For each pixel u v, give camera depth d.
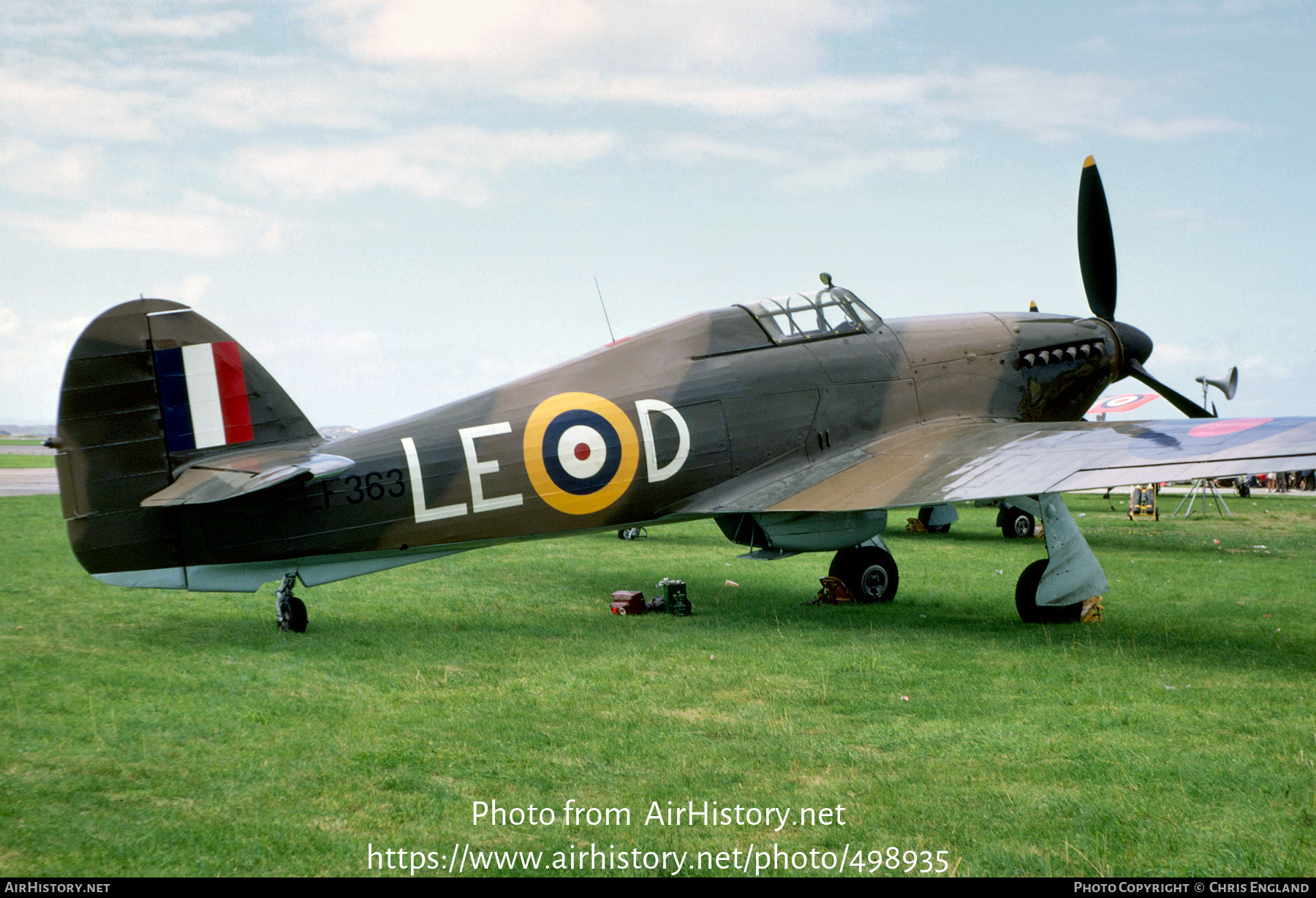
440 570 12.47
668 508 9.47
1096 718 5.65
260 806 4.31
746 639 8.08
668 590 9.50
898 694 6.24
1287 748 5.05
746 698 6.17
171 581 7.99
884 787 4.54
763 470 9.80
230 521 8.04
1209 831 3.99
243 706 5.86
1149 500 20.97
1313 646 7.83
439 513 8.59
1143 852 3.81
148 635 7.98
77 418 7.77
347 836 4.01
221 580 8.09
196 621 8.62
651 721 5.62
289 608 8.16
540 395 9.09
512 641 7.96
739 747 5.13
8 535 15.34
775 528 9.54
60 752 4.98
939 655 7.44
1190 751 5.03
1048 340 11.73
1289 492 32.69
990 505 24.08
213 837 3.97
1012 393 11.37
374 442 8.48
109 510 7.84
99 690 6.17
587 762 4.91
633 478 9.24
